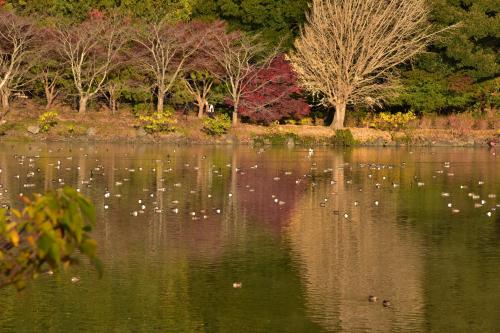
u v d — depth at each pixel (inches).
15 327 758.5
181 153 2336.4
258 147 2684.5
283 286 900.0
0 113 2751.0
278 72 2955.2
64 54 2869.1
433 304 842.8
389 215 1315.2
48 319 780.6
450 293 882.1
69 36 2785.4
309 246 1085.8
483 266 990.4
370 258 1024.9
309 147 2751.0
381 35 2955.2
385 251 1063.0
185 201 1424.7
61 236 338.0
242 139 2824.8
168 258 1008.2
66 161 1999.3
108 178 1692.9
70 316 790.5
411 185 1672.0
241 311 815.7
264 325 778.2
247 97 2928.2
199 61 2923.2
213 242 1101.7
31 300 832.3
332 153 2479.1
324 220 1266.0
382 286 905.5
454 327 776.3
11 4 2918.3
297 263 997.2
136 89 2910.9
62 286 879.7
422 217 1299.2
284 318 796.0
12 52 2792.8
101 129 2731.3
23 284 362.0
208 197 1471.5
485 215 1317.7
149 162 2030.0
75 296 848.3
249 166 1998.0
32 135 2655.0
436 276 944.3
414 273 957.8
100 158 2103.8
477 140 2918.3
